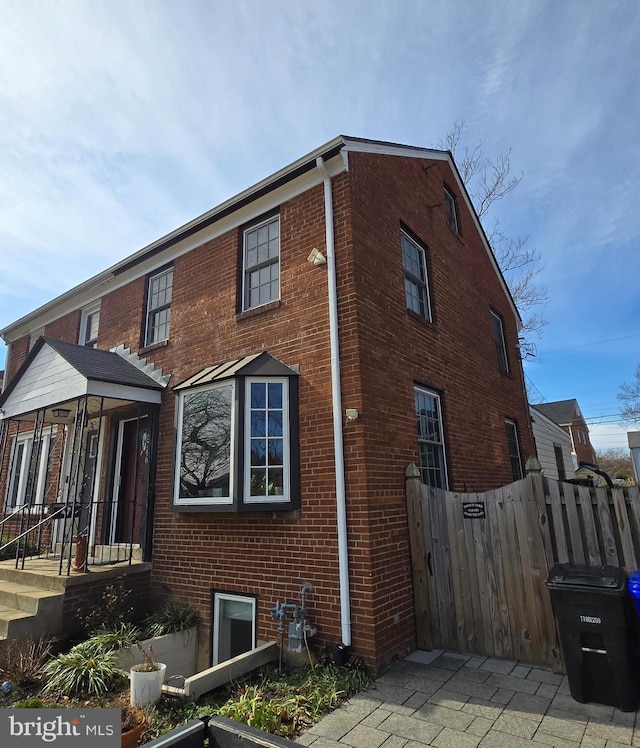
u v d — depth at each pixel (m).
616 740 3.24
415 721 3.66
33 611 5.63
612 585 3.77
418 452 6.46
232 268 7.46
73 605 5.98
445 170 10.02
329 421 5.61
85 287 10.20
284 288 6.59
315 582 5.24
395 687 4.33
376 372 5.85
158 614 6.48
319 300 6.11
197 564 6.52
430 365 7.39
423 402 7.13
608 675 3.75
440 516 5.55
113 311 9.62
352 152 6.55
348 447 5.37
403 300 6.99
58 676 4.47
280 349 6.40
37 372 8.11
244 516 6.09
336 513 5.24
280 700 4.11
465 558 5.30
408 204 7.96
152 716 3.88
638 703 3.79
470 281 10.08
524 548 4.95
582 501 4.68
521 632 4.86
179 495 6.49
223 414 6.19
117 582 6.54
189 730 2.12
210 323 7.52
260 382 6.09
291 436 5.80
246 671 4.79
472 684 4.31
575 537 4.66
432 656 5.09
